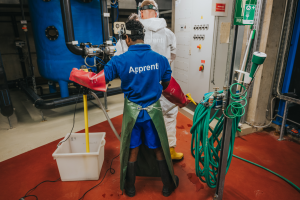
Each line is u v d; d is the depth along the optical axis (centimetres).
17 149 239
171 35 171
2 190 170
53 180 182
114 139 257
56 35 346
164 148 138
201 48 281
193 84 311
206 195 161
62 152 184
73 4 332
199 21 276
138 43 128
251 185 170
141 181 179
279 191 163
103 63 307
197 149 139
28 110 383
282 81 241
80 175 178
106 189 170
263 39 228
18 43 506
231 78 124
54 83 458
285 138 246
